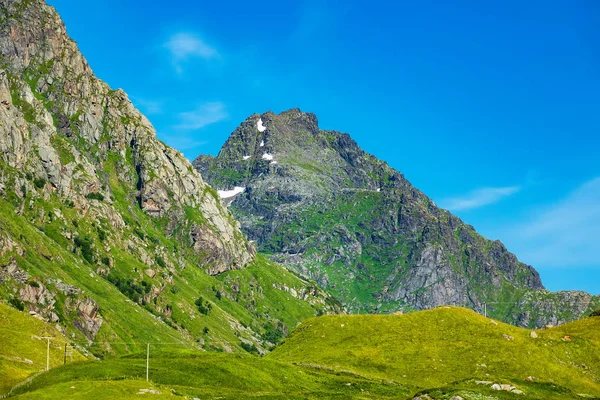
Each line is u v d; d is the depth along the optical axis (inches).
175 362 6294.3
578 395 6028.5
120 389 4790.8
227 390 5708.7
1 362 6924.2
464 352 7288.4
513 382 6112.2
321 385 6417.3
